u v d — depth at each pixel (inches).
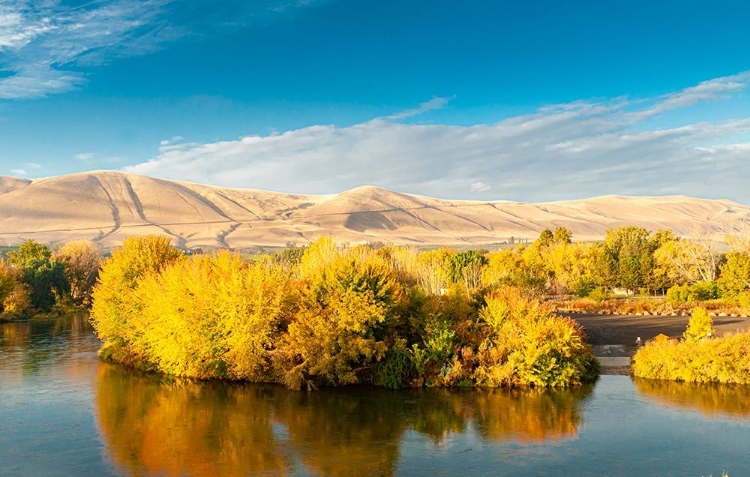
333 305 1163.9
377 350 1158.3
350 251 1589.6
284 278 1291.8
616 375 1206.3
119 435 868.6
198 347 1257.4
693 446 773.3
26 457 778.8
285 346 1173.7
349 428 887.7
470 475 693.9
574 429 858.8
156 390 1165.7
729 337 1161.4
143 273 1531.7
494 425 889.5
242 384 1207.6
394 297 1204.5
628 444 788.0
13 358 1581.0
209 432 877.2
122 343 1537.9
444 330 1176.2
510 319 1198.3
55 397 1113.4
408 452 776.9
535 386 1135.6
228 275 1298.0
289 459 756.0
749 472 682.8
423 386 1152.8
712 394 1036.5
